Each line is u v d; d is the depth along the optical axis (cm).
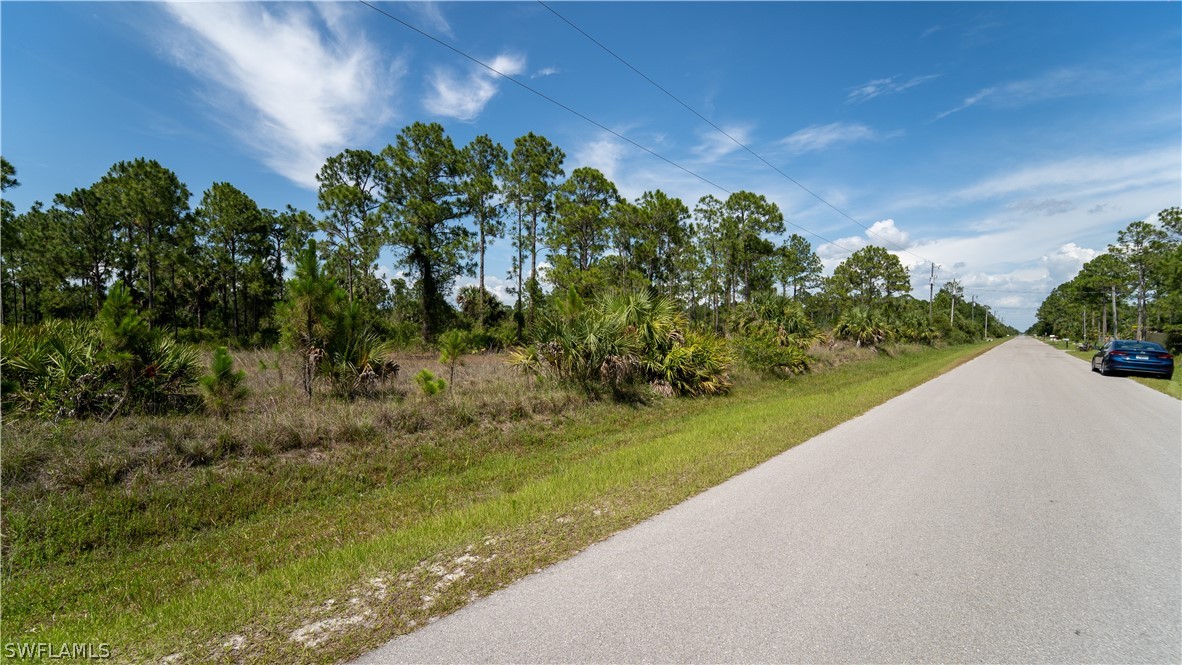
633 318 1479
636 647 274
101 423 735
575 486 575
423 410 945
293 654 283
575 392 1220
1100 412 1052
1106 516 464
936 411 1072
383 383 1129
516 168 4122
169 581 438
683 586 339
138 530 538
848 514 472
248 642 297
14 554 481
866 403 1155
